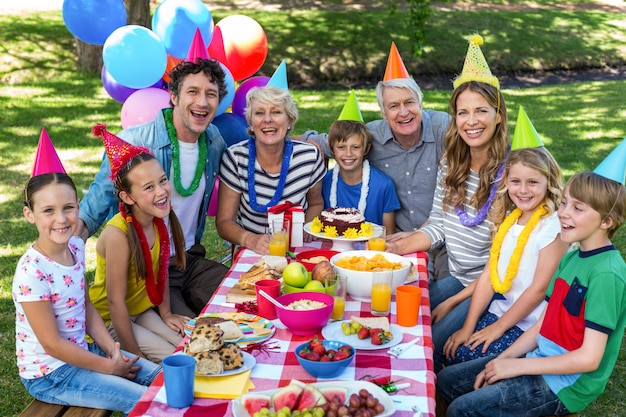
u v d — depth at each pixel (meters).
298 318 2.37
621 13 21.05
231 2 19.11
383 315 2.61
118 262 2.93
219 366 2.10
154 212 2.93
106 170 3.42
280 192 3.73
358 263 2.90
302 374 2.14
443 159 3.64
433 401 1.97
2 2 16.34
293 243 3.48
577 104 11.97
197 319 2.47
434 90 13.75
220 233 3.71
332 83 14.16
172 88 3.49
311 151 3.79
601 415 3.48
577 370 2.44
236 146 3.75
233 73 4.77
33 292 2.48
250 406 1.88
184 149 3.58
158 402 1.98
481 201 3.40
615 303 2.42
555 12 19.94
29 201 2.51
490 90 3.28
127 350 2.95
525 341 2.78
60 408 2.55
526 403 2.53
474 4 20.91
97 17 4.49
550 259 2.92
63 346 2.52
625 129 10.05
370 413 1.80
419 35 14.10
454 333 3.11
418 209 4.02
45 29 14.23
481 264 3.47
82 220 3.36
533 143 3.11
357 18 16.95
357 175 3.93
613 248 2.51
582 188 2.46
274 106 3.53
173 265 3.54
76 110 10.40
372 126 4.04
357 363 2.21
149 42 4.02
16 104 10.60
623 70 16.17
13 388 3.73
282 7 18.72
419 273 3.16
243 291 2.81
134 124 4.09
